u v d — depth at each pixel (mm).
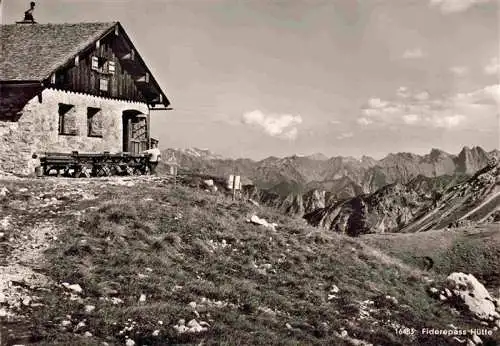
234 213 19797
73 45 25344
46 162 22172
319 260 16906
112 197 17969
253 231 17984
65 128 25938
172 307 10133
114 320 9086
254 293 12562
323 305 13055
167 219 16594
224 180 28312
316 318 12000
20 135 23062
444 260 26047
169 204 18719
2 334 7777
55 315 8852
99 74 27719
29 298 9227
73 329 8438
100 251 12820
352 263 17625
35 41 26156
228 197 24219
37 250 12195
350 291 14578
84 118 26484
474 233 28453
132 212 16031
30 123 22984
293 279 14414
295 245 17750
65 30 27172
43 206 15898
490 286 22594
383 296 14789
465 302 16281
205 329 9453
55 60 23906
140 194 19344
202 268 13609
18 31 27453
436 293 16828
